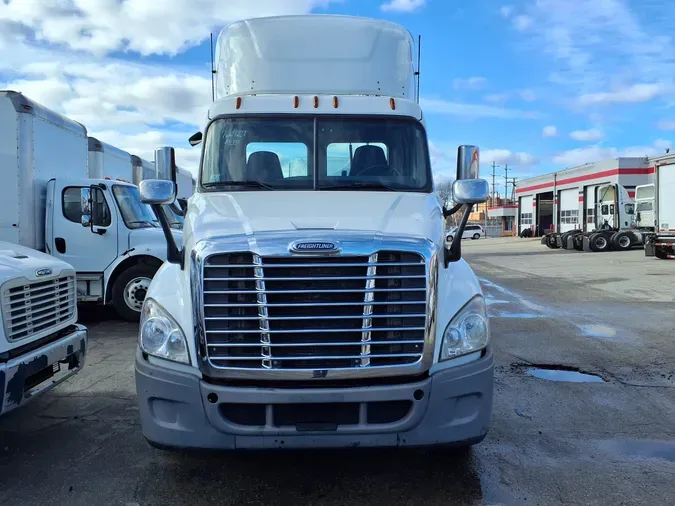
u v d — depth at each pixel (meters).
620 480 3.58
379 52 5.09
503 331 7.86
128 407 4.88
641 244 26.23
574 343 7.13
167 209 10.09
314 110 4.66
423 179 4.54
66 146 9.22
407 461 3.83
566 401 5.05
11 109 7.98
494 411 4.80
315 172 4.51
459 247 3.79
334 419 3.12
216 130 4.61
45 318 4.19
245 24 5.12
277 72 4.96
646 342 7.14
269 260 3.13
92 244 8.49
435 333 3.21
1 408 3.55
